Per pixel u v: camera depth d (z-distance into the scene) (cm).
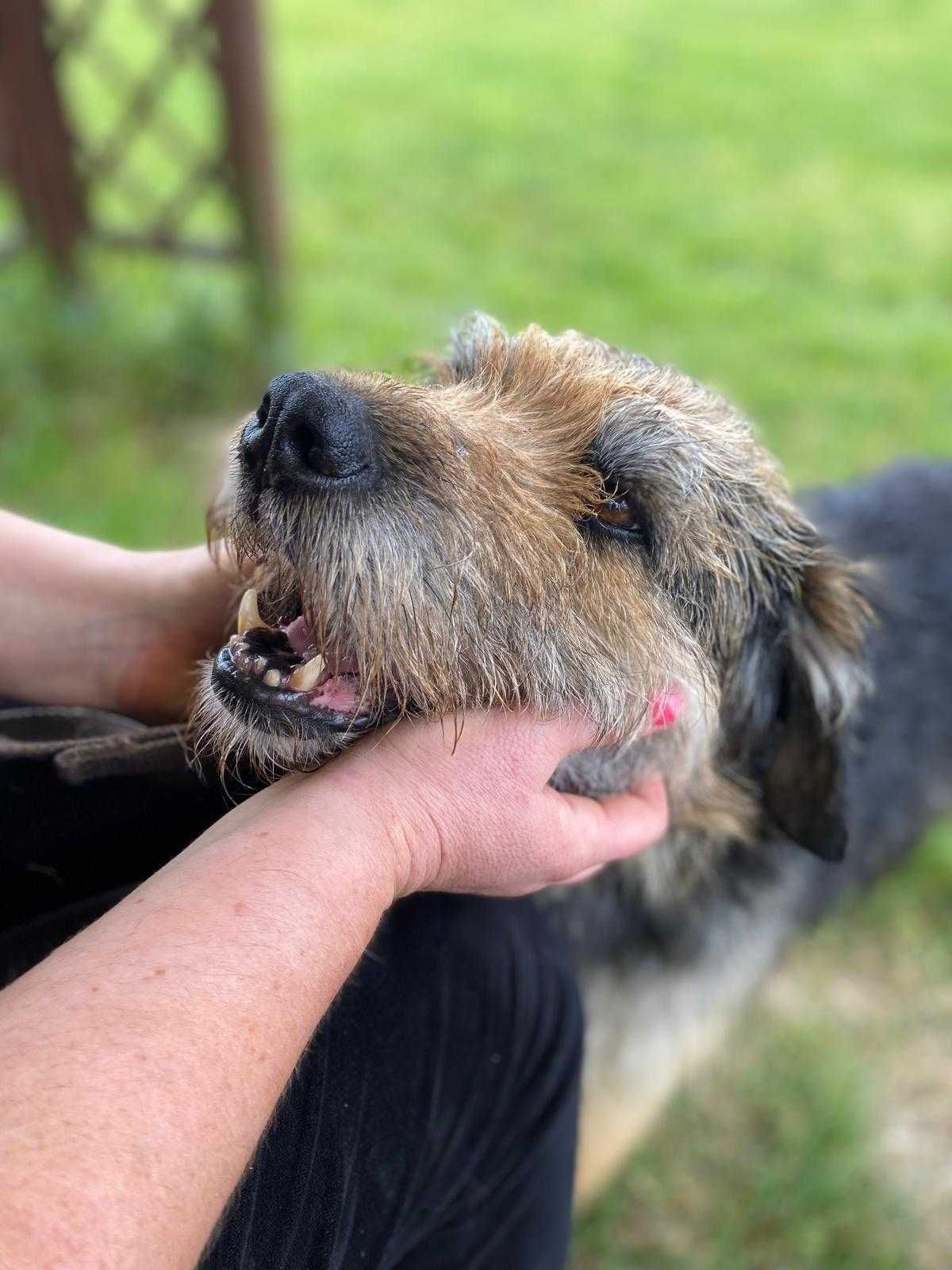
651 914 50
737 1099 61
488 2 254
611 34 234
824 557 46
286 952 22
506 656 34
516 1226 36
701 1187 57
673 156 173
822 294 134
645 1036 52
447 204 153
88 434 103
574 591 36
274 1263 26
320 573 31
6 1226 17
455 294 127
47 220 113
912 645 66
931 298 135
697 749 42
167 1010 20
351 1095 30
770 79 209
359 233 142
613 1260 54
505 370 44
